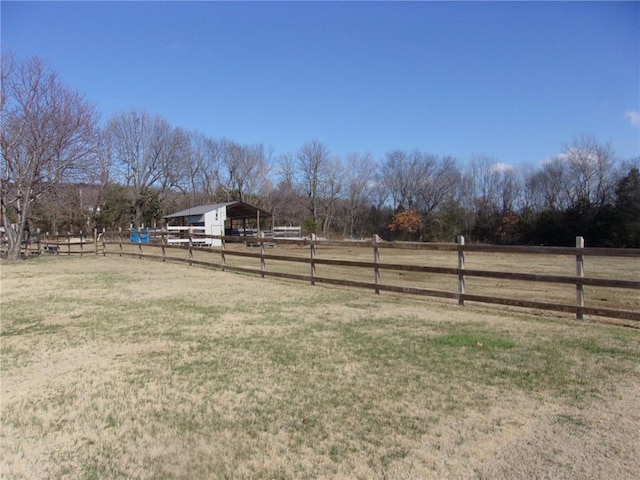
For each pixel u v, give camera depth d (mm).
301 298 8805
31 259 20094
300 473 2672
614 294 9695
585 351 4969
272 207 60531
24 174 20266
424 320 6695
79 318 7105
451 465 2721
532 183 49594
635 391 3818
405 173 58250
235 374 4410
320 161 62625
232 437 3133
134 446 3045
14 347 5500
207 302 8422
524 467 2682
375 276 9344
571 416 3361
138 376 4414
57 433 3256
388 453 2871
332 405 3619
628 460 2736
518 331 5934
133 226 48688
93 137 23391
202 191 58938
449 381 4102
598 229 34281
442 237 50688
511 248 7156
